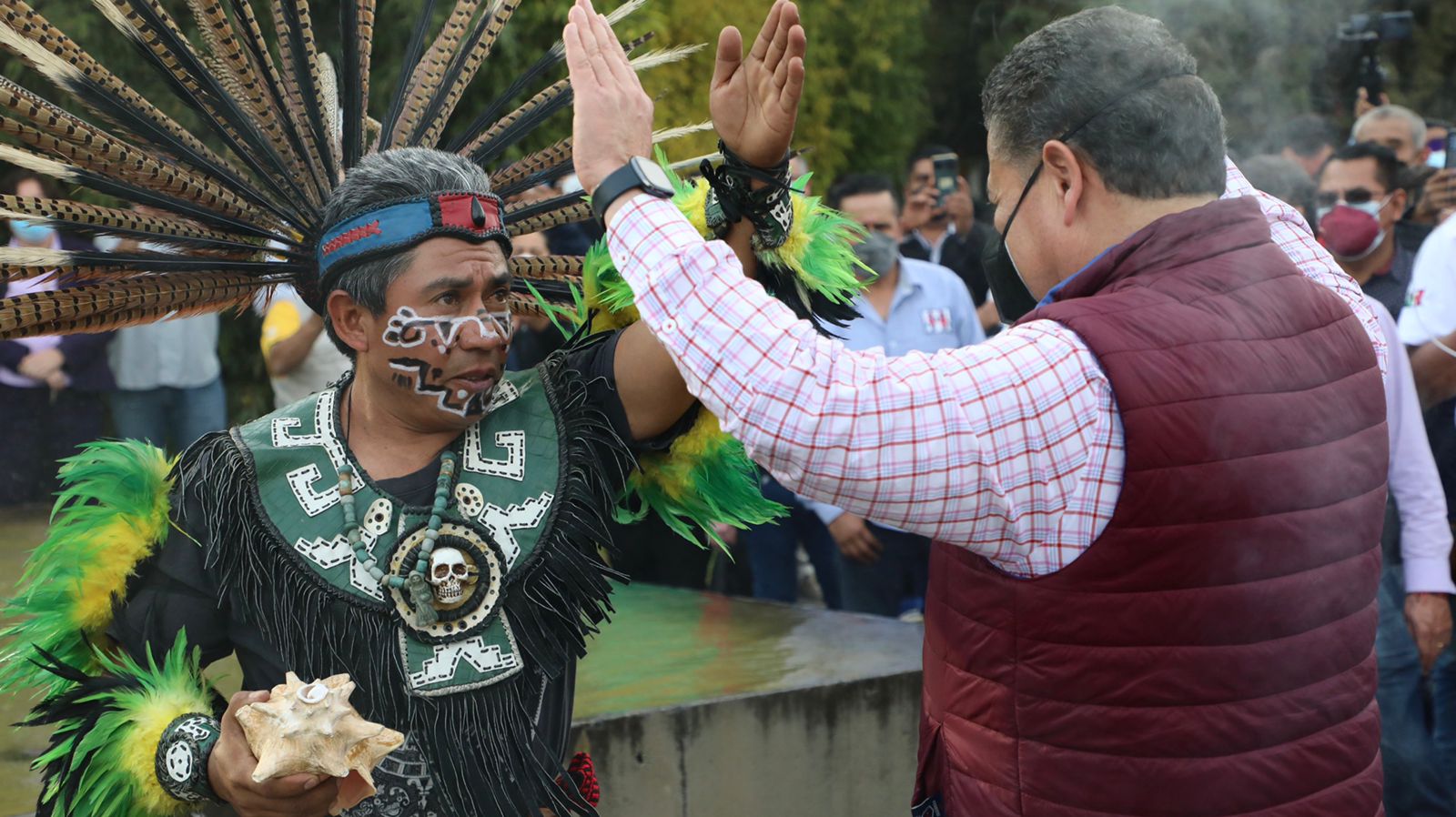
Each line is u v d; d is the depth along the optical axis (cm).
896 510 127
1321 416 133
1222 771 131
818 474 127
